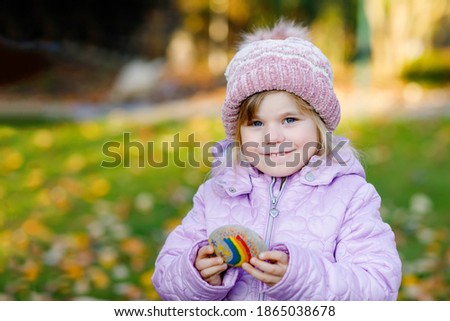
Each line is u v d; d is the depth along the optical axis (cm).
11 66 959
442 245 392
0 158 591
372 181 526
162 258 195
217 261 171
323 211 186
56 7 1070
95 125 728
